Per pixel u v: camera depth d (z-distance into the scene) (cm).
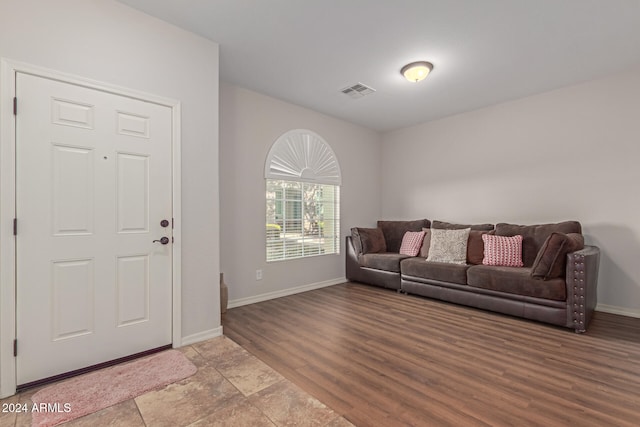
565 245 259
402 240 448
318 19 223
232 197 335
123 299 206
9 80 167
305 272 407
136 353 211
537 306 274
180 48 233
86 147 192
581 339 240
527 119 366
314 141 418
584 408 155
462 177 427
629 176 300
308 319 290
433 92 354
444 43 253
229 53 271
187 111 237
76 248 188
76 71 188
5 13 167
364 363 203
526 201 367
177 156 230
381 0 202
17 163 170
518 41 248
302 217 405
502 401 161
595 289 294
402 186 500
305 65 293
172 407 156
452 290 335
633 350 220
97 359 196
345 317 296
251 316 299
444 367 197
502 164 388
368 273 422
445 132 446
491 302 304
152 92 219
